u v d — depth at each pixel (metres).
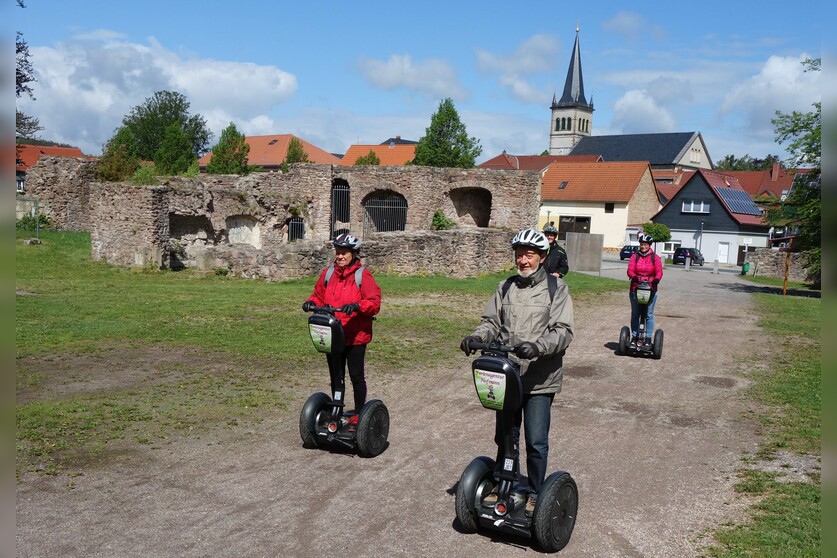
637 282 11.59
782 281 39.53
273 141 90.44
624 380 9.91
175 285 19.25
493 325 4.96
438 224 34.97
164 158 59.41
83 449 6.30
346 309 6.29
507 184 34.62
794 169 29.11
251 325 12.88
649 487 5.77
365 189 36.03
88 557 4.35
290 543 4.63
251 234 29.52
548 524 4.46
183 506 5.17
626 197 65.56
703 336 14.11
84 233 32.72
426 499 5.45
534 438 4.80
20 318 12.68
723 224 65.06
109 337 11.40
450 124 47.09
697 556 4.51
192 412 7.54
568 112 152.38
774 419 7.89
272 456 6.32
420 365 10.41
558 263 10.70
